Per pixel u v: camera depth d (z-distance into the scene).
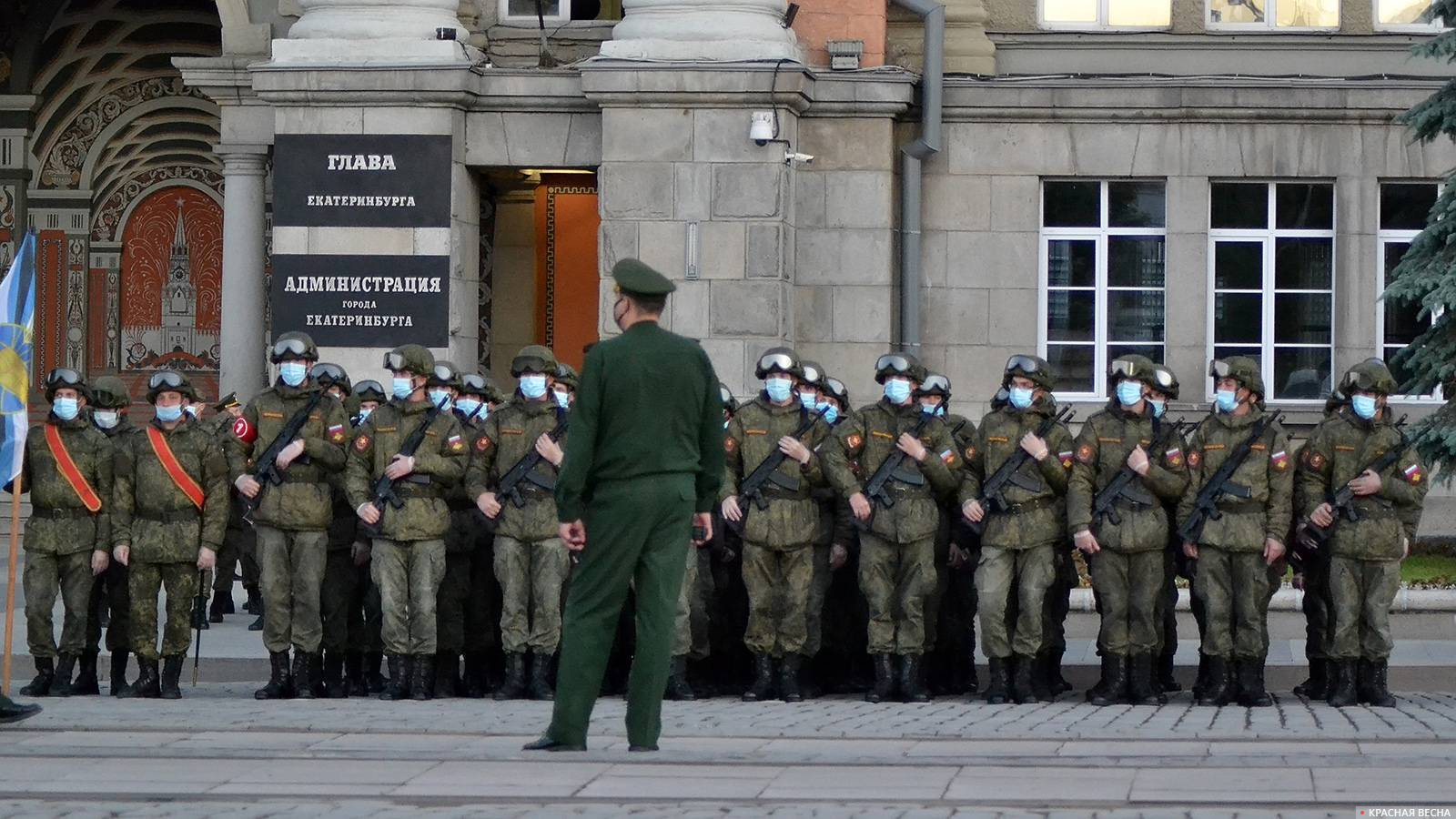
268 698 16.84
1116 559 16.73
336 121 26.02
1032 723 14.48
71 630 17.00
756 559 17.02
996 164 27.16
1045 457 16.67
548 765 11.17
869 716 15.05
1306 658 19.53
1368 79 26.92
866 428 17.06
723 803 9.99
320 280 26.00
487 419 17.06
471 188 26.70
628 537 11.05
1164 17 27.75
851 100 26.41
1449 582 22.27
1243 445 16.50
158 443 16.78
